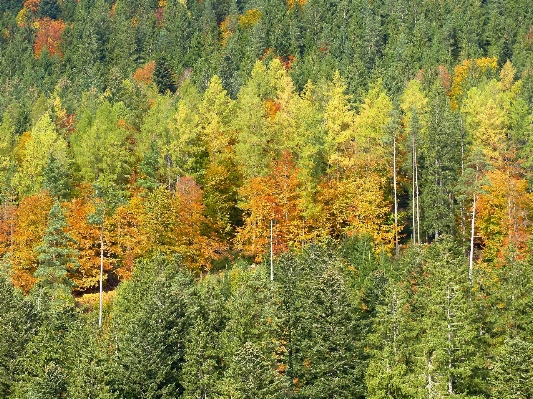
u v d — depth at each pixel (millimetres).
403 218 95000
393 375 54969
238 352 52625
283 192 81250
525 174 85812
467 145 93188
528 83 126062
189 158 92125
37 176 96125
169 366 56031
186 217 82125
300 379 59094
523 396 50281
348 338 57438
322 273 61844
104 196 84438
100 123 98812
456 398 51906
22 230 82750
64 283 76375
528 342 55219
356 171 86375
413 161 87375
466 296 60094
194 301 61438
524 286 59625
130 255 80750
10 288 67750
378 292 64375
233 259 87438
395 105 96250
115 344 58969
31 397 52719
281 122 92688
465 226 86750
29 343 58281
